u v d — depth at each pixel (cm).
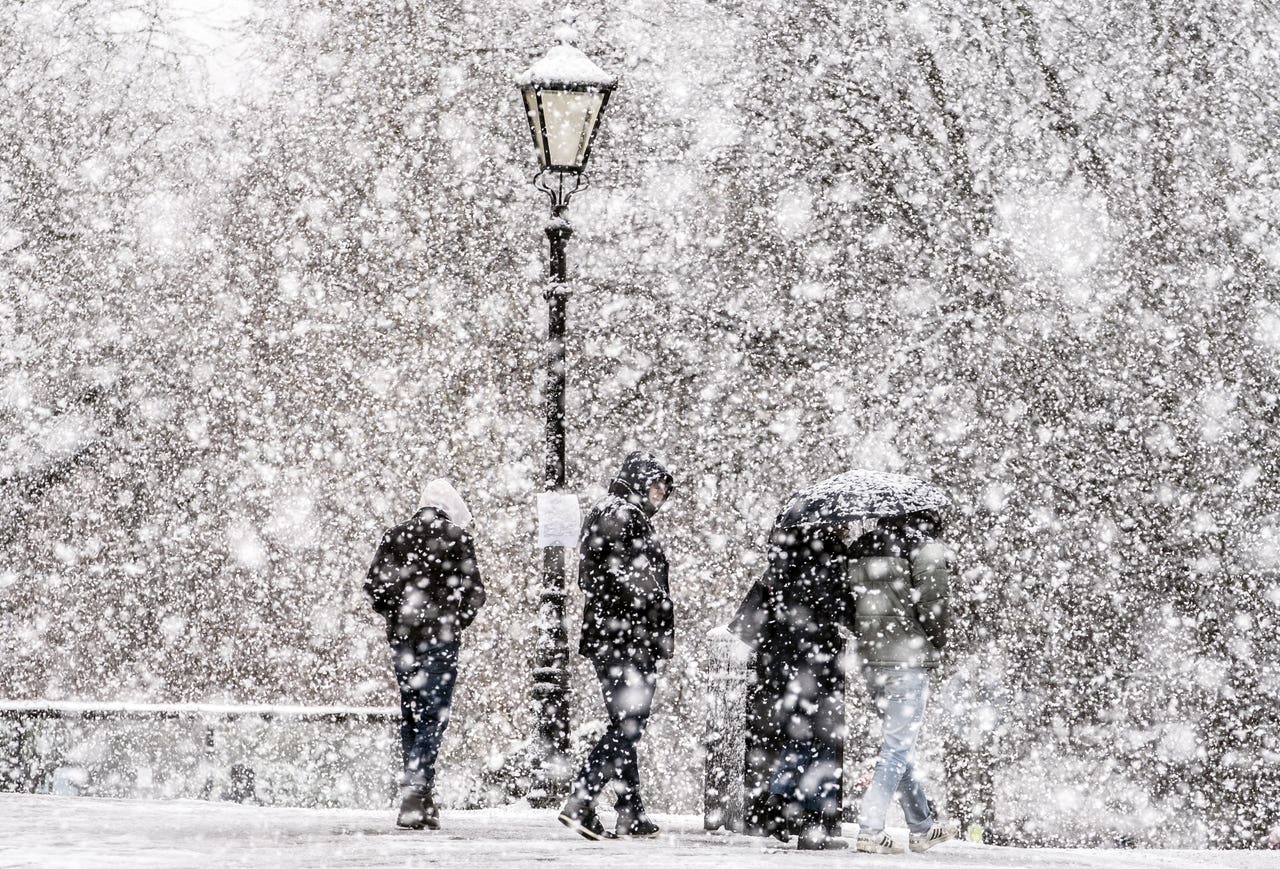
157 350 7700
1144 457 5159
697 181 6925
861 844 2641
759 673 2834
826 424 6594
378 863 1895
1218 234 5178
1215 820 4962
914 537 2662
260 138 7544
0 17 7025
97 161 7169
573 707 7031
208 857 1883
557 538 3678
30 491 7612
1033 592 5038
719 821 2912
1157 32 5225
